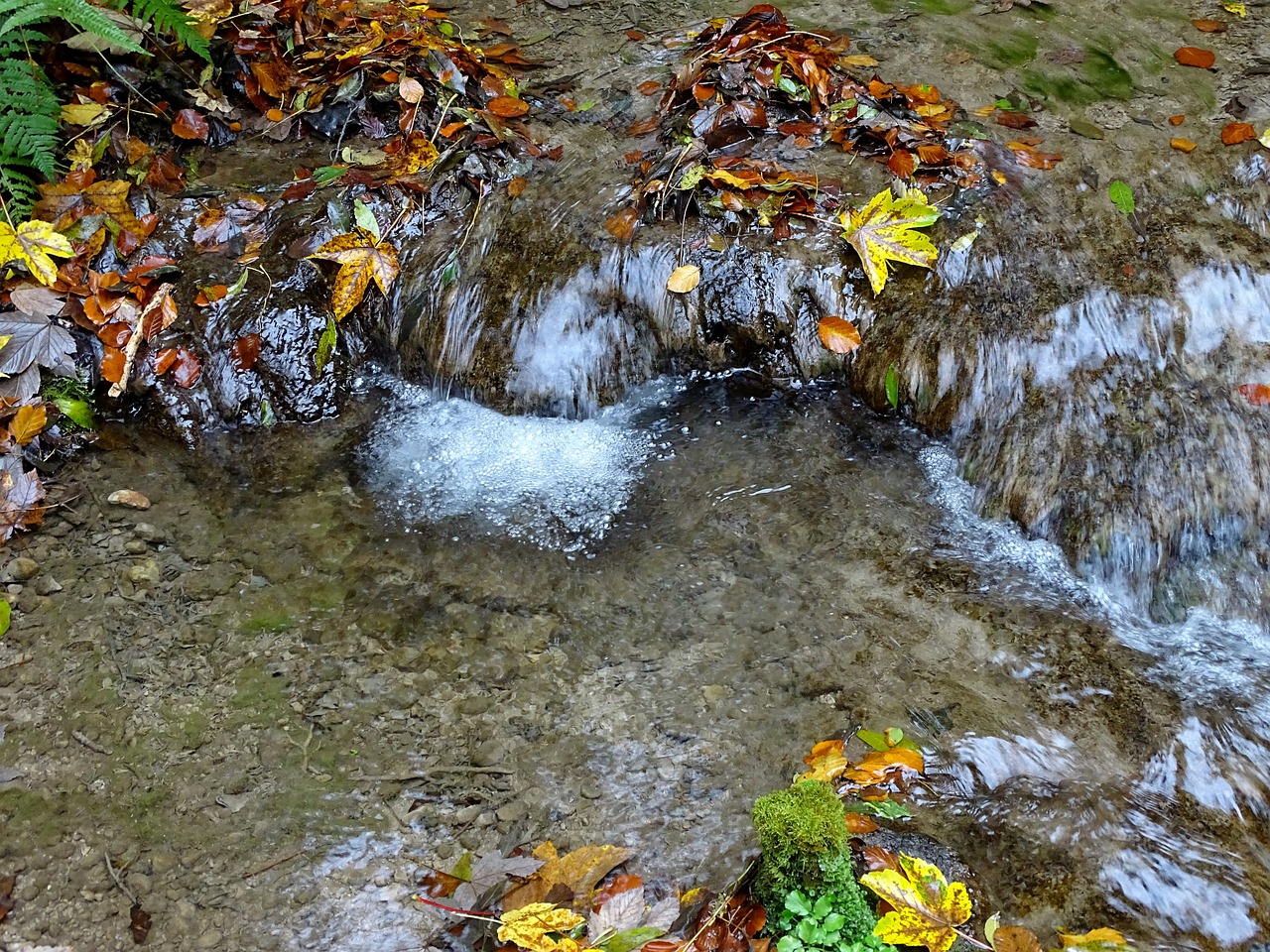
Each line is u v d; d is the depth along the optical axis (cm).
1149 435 248
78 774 218
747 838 212
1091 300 257
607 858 209
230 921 206
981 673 229
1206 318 257
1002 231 263
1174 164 273
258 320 264
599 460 260
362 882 209
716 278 263
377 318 271
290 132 287
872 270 259
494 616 237
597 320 265
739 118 277
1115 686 228
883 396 260
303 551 245
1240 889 207
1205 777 218
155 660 230
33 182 269
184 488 253
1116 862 209
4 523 242
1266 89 287
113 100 281
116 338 259
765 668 229
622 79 295
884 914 201
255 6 295
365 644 233
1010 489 250
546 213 271
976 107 283
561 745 222
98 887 208
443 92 285
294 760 220
